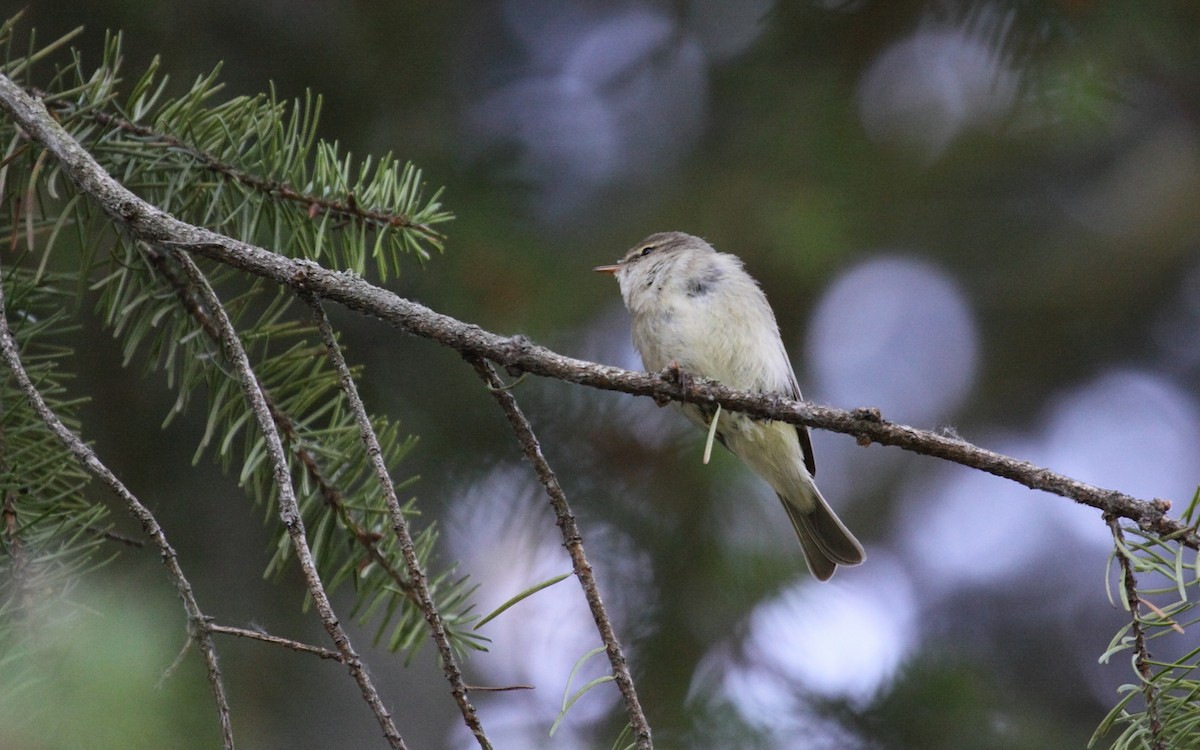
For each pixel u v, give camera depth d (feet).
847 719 27.73
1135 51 28.60
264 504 29.99
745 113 35.99
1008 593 42.19
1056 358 46.03
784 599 27.63
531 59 36.29
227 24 31.24
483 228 30.42
